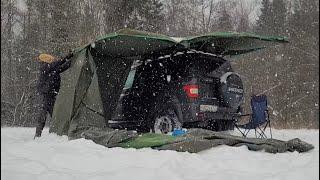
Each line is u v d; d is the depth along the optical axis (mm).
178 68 7438
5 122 17125
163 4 25156
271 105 21031
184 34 25484
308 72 21766
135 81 7988
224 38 7445
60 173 3264
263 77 21953
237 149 4648
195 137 4996
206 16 26734
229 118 7438
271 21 25797
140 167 3410
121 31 6680
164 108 7441
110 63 7496
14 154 4387
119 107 8078
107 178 3066
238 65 21906
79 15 17859
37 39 18438
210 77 7395
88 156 4160
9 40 18531
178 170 3373
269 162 3879
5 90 18266
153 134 5645
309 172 3244
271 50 22250
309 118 19391
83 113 6941
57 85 7457
